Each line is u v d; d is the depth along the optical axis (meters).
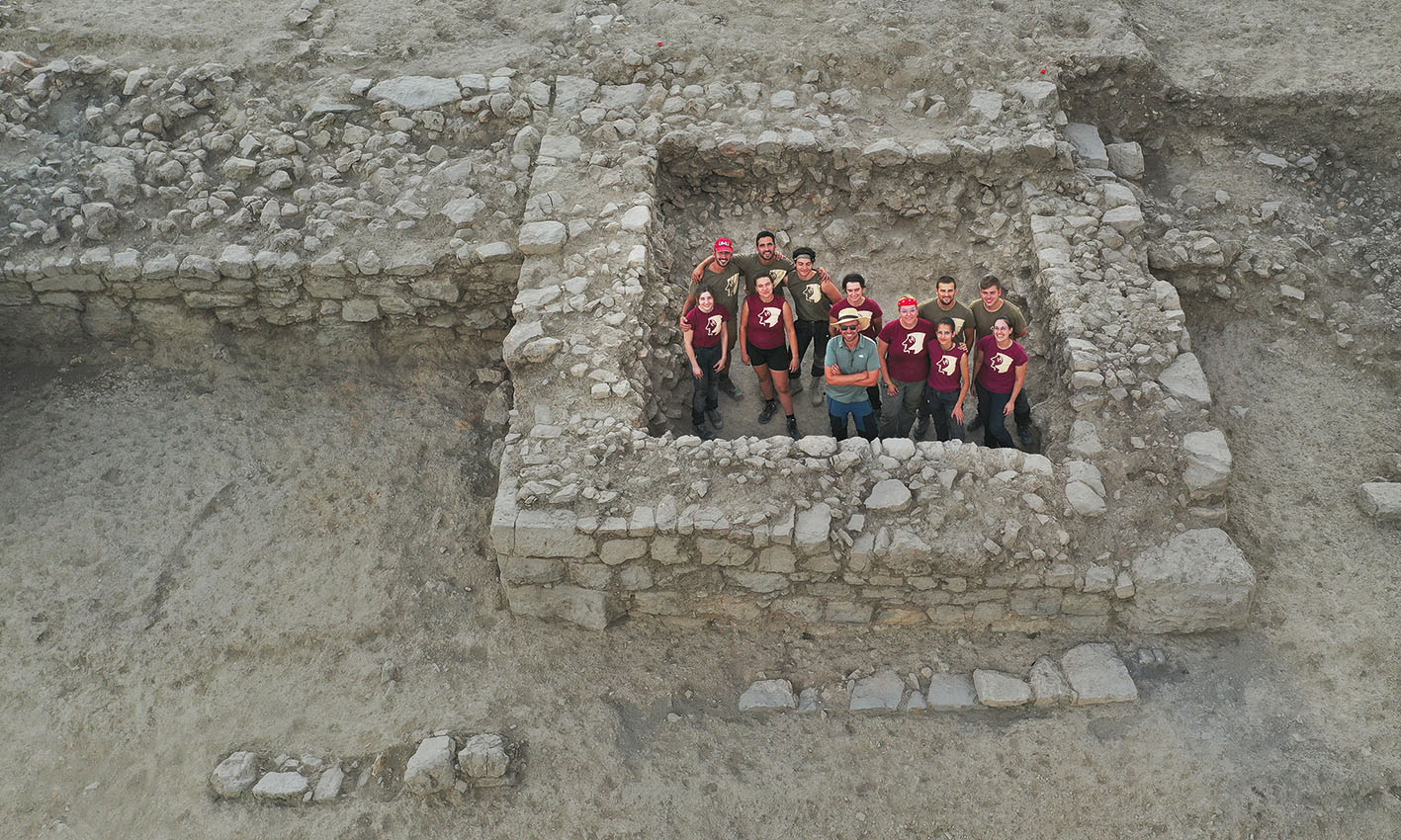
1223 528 7.41
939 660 7.07
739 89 9.63
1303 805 6.20
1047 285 8.26
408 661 7.24
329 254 8.52
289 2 10.62
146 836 6.49
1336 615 7.02
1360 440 8.00
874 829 6.36
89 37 10.02
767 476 7.05
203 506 8.09
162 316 8.91
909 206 9.21
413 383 8.92
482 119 9.38
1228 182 9.44
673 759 6.70
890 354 7.36
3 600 7.57
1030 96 9.32
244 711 7.06
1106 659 6.89
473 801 6.55
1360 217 9.25
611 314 7.95
